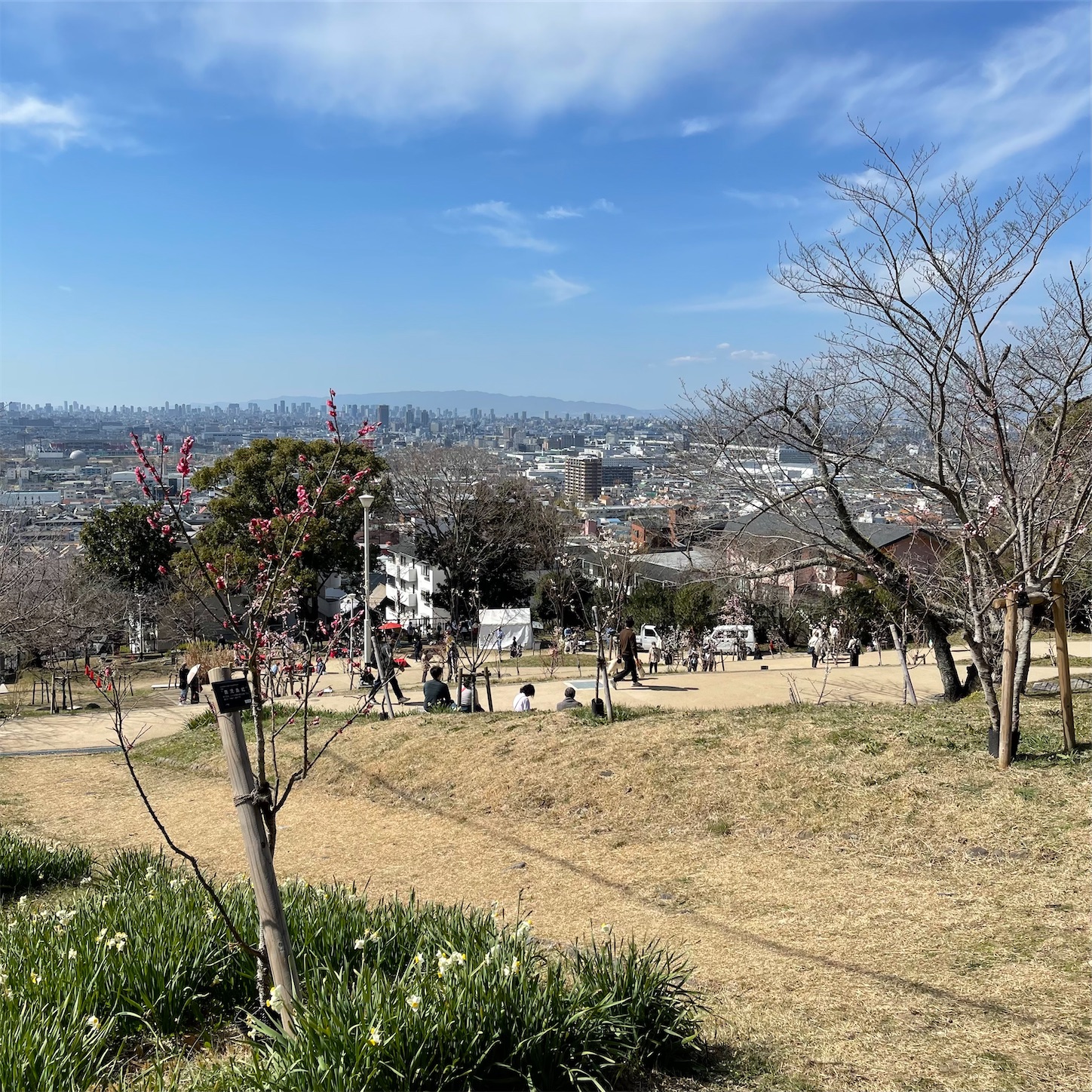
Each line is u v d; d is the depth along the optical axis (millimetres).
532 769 11055
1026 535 8992
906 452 12133
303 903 5570
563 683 22078
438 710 15797
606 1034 4168
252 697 4188
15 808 12695
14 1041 3760
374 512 44094
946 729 9727
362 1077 3572
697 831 8844
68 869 8391
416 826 10328
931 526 12156
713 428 13555
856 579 27469
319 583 43312
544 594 43125
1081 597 14930
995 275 9797
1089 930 5641
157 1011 4504
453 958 4180
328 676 22672
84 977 4473
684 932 6531
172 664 36031
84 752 17031
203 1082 3900
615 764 10562
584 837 9258
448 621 47781
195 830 10945
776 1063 4344
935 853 7398
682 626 31922
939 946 5727
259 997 4312
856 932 6145
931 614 12992
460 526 49125
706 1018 4898
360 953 4941
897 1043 4477
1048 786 7914
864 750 9453
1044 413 10109
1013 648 8367
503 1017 4000
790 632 33500
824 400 12109
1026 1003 4793
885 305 10336
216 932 5031
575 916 7172
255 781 4047
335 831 10477
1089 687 13750
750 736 10445
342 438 4988
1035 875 6672
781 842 8258
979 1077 4094
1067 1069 4109
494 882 8242
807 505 12852
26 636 31406
